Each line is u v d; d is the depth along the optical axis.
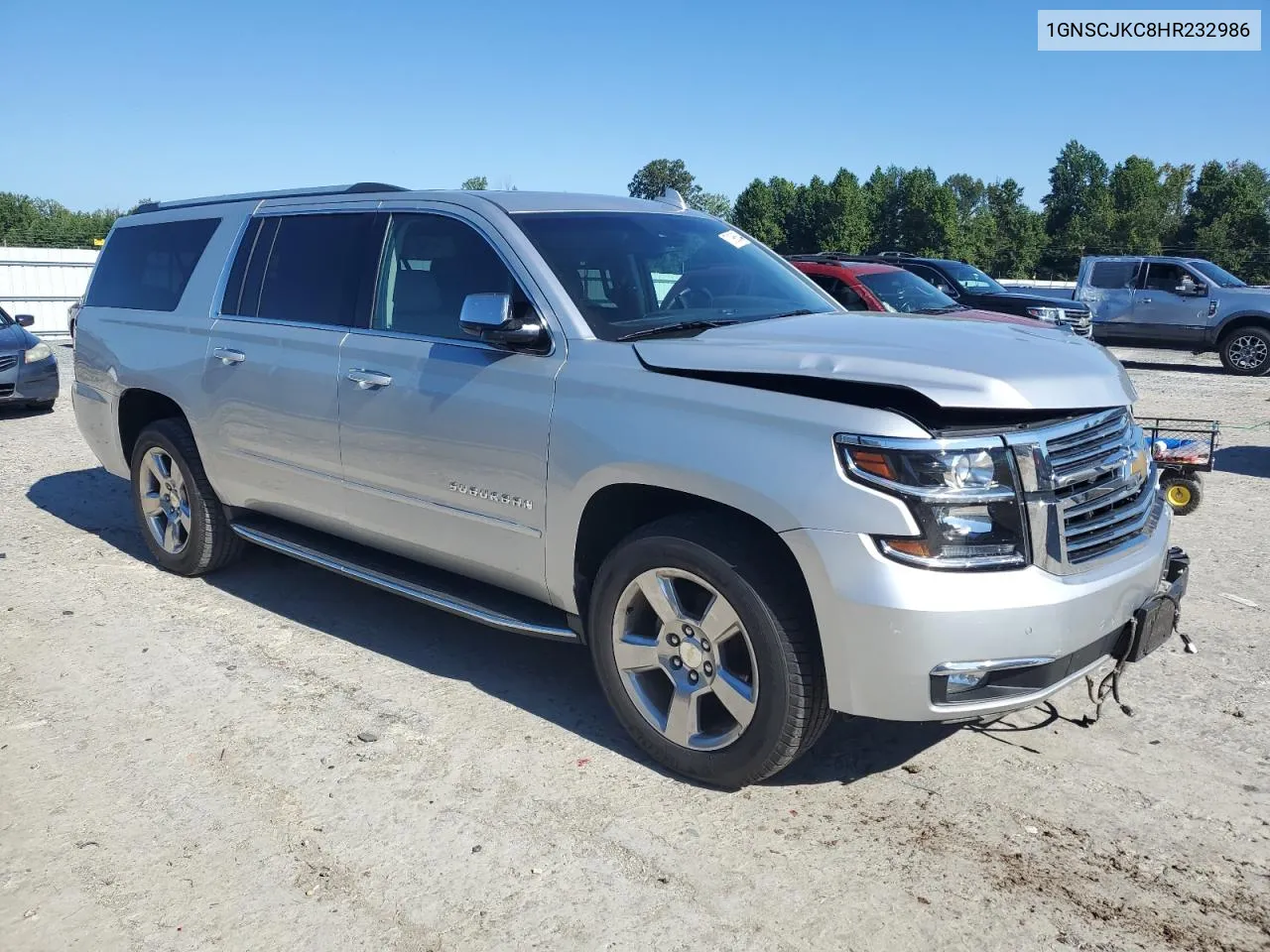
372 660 4.76
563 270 4.04
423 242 4.47
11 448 9.73
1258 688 4.39
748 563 3.32
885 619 3.05
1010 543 3.11
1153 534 3.61
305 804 3.54
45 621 5.22
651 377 3.58
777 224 109.75
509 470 3.93
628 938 2.87
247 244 5.34
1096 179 119.69
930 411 3.14
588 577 3.93
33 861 3.23
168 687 4.46
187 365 5.42
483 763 3.82
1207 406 13.47
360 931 2.91
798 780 3.68
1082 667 3.31
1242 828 3.37
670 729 3.65
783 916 2.95
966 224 115.00
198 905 3.02
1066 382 3.32
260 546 6.48
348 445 4.58
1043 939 2.85
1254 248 100.00
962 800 3.54
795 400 3.27
